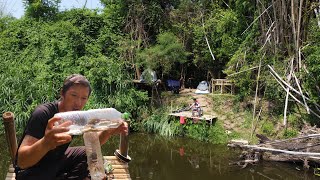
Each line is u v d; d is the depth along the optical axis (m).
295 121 12.74
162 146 13.71
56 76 15.76
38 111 2.49
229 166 11.23
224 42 16.30
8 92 14.70
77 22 18.41
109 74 15.42
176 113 14.87
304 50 12.88
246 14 16.34
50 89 14.95
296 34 13.23
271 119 13.33
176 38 17.14
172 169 11.24
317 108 12.12
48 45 17.55
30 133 2.43
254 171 10.59
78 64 16.56
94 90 15.52
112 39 17.42
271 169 10.64
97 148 2.45
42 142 2.08
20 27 19.12
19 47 18.22
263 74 13.92
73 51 16.97
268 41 13.86
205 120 13.84
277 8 13.92
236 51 15.40
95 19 18.22
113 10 18.64
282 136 12.38
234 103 14.79
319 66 12.01
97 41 17.56
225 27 16.45
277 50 13.67
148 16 17.86
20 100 14.48
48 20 19.77
